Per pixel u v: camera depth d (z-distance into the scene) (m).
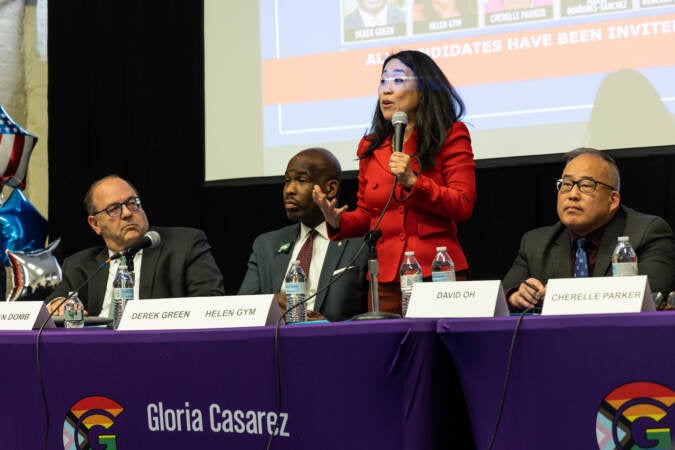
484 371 2.58
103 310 4.64
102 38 7.01
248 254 6.68
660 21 5.58
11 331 3.13
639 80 5.61
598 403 2.46
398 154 3.51
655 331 2.40
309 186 4.77
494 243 6.01
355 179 6.27
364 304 4.65
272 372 2.76
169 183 6.87
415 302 2.78
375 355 2.63
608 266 3.76
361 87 6.29
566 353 2.49
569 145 5.75
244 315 2.87
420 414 2.59
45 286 5.16
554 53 5.80
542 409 2.51
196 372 2.85
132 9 6.97
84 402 2.98
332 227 3.96
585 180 3.81
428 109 4.01
